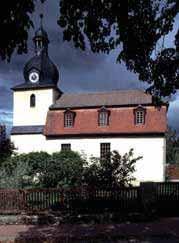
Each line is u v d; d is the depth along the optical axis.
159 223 18.92
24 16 8.67
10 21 8.58
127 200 21.05
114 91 55.81
